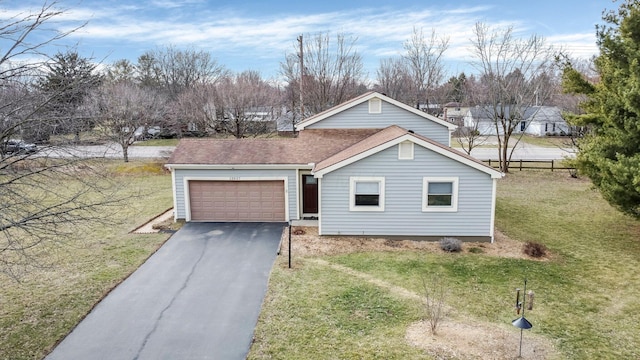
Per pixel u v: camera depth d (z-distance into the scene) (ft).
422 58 133.59
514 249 44.45
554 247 45.24
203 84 124.16
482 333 27.37
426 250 44.16
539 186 78.18
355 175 46.44
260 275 37.78
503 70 92.43
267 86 123.54
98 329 28.37
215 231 51.19
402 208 46.83
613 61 45.47
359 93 127.34
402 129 53.57
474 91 112.57
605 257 42.14
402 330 27.71
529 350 25.41
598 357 24.99
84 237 47.47
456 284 35.55
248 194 55.36
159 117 108.78
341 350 25.32
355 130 60.85
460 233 46.75
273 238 48.42
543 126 162.71
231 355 25.30
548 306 31.68
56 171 27.58
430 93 133.59
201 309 31.32
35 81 27.14
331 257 42.14
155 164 94.89
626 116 42.52
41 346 26.07
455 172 45.47
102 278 36.55
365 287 34.73
